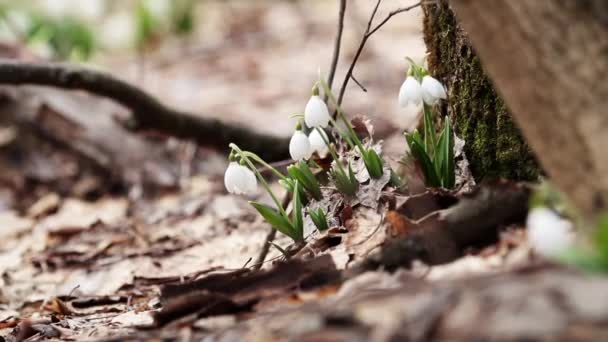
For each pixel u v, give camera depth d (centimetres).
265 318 154
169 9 325
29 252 211
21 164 254
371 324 147
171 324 159
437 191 165
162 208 225
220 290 159
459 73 175
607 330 141
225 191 231
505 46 149
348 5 432
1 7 286
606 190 148
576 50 147
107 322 173
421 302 146
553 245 149
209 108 334
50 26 288
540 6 148
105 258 203
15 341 172
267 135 224
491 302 144
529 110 150
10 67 200
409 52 375
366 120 179
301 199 175
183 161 254
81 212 229
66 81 204
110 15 370
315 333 148
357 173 175
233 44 450
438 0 176
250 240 201
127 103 213
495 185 158
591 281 143
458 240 158
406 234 159
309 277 158
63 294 191
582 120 148
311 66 391
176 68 402
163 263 197
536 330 142
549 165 150
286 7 545
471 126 174
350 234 168
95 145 253
